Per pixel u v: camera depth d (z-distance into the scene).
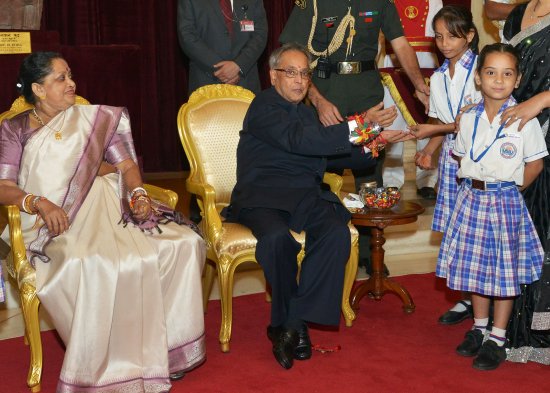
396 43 4.41
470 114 3.36
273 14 7.28
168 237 3.28
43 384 3.29
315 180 3.79
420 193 6.32
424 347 3.63
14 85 4.84
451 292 4.45
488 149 3.26
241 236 3.59
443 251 3.53
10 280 3.59
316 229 3.60
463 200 3.43
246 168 3.77
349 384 3.22
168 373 3.16
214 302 4.32
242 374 3.34
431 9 5.73
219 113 4.09
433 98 3.90
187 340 3.29
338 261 3.48
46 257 3.17
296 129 3.53
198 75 4.91
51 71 3.32
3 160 3.31
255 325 3.95
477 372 3.34
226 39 4.85
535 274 3.32
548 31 3.25
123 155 3.54
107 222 3.29
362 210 4.05
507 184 3.30
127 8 6.89
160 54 7.15
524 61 3.31
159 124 7.28
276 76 3.70
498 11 4.23
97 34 6.75
